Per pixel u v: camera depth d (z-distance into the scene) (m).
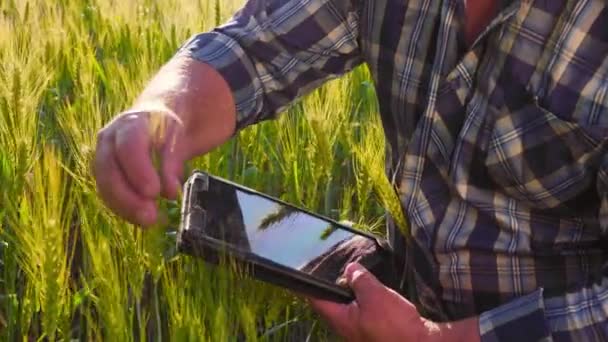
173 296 1.43
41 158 1.87
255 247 1.43
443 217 1.44
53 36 2.26
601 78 1.31
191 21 2.42
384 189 1.52
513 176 1.37
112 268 1.42
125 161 1.29
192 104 1.48
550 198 1.38
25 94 1.78
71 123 1.75
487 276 1.43
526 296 1.34
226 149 1.93
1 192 1.64
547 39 1.33
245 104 1.54
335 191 1.97
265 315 1.52
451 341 1.34
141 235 1.46
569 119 1.33
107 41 2.46
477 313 1.45
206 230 1.40
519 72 1.35
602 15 1.31
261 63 1.55
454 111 1.40
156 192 1.28
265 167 2.05
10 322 1.55
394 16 1.44
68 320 1.44
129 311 1.60
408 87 1.45
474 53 1.38
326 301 1.39
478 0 1.37
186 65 1.52
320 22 1.53
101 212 1.50
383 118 1.52
